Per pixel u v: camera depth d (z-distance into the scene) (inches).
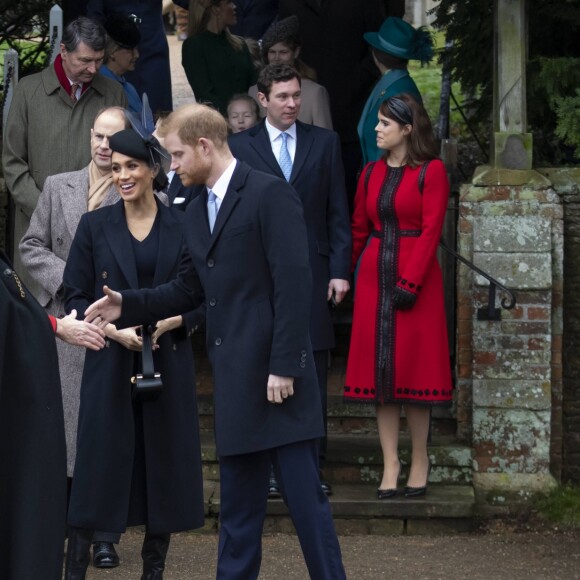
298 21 1248.2
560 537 1014.4
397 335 1000.2
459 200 1099.3
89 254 829.8
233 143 1005.8
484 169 1082.7
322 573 745.0
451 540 1009.5
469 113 1389.0
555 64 1066.7
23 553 640.4
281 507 1029.2
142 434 810.8
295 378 739.4
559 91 1079.0
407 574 911.7
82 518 792.3
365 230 1034.1
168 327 804.0
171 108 1392.7
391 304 1001.5
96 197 887.7
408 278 986.7
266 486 765.9
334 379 1180.5
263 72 997.8
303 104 1112.2
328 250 1011.3
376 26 1306.6
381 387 1001.5
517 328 1059.3
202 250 752.3
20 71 1422.2
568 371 1098.1
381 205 1003.9
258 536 764.6
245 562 759.7
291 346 729.0
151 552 821.9
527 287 1053.8
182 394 814.5
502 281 1056.8
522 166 1063.6
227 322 745.6
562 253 1069.1
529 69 1107.9
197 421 828.6
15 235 1022.4
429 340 1000.2
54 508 650.8
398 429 1075.9
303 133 1012.5
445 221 1157.7
